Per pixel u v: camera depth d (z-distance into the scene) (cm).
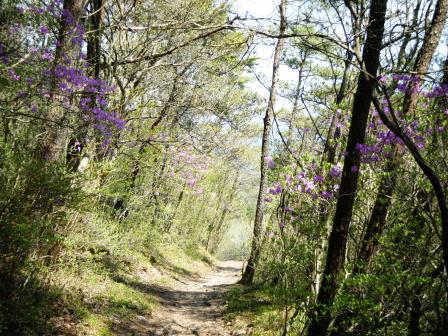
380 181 524
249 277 1380
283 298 632
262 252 1077
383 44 462
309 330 502
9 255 525
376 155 509
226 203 3416
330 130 706
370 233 539
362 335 472
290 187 661
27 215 544
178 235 2395
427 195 445
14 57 523
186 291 1294
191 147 1236
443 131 452
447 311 402
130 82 949
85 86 637
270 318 769
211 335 777
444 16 520
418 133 488
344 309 480
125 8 941
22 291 520
